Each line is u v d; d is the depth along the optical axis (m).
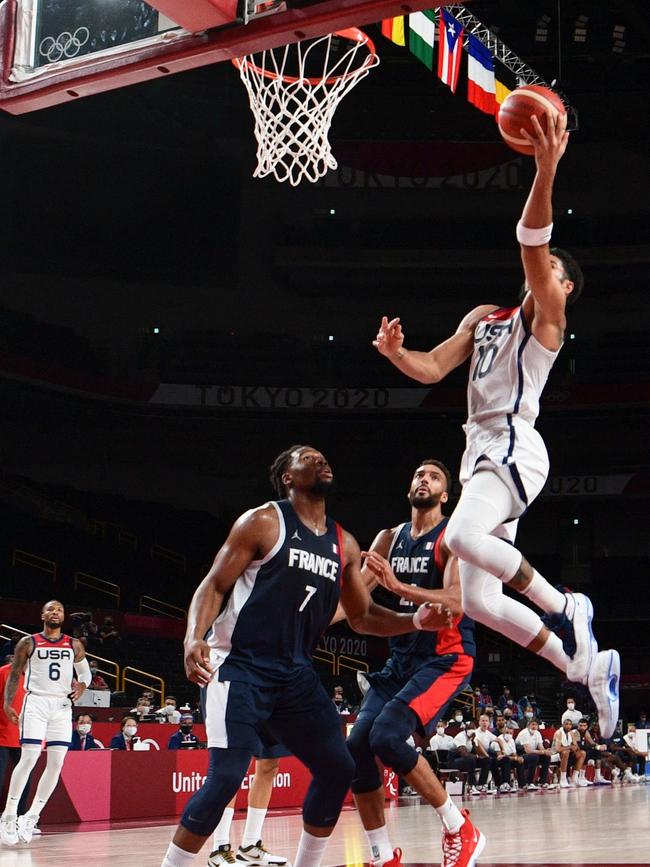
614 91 26.91
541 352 3.77
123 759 10.24
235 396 29.44
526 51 24.52
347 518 31.25
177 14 4.60
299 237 30.05
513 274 29.81
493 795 15.41
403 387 30.11
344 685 25.06
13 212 27.16
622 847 6.63
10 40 5.26
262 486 30.64
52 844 7.53
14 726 8.69
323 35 4.61
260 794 6.18
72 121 26.55
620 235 30.25
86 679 8.27
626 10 22.67
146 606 25.98
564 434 31.03
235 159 28.81
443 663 4.91
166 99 26.59
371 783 4.70
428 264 29.45
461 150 29.25
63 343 28.03
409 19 11.41
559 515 31.78
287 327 30.44
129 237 28.59
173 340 29.48
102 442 29.11
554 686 28.69
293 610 3.79
